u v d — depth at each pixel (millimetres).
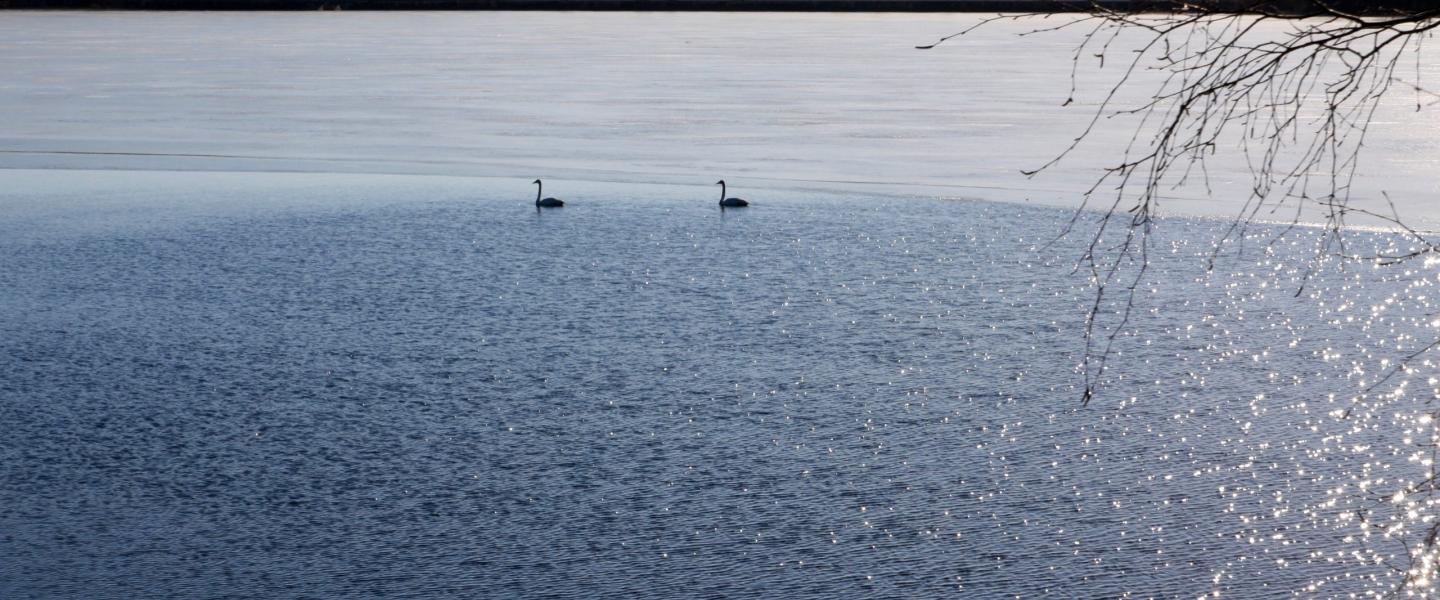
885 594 11359
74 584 11586
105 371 17484
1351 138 33750
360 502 13289
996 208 27000
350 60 65688
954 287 21453
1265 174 5379
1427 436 14539
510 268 23094
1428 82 46969
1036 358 17781
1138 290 20938
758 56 69188
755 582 11586
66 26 96562
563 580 11641
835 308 20391
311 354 18297
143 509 13117
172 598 11359
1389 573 11453
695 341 18766
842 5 143125
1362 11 4711
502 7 142750
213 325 19688
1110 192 28094
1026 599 11258
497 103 45875
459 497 13398
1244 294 20531
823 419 15539
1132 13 4707
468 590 11484
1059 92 48281
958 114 41719
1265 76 4918
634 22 112062
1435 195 26469
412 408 16062
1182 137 34500
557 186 30250
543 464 14250
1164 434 14875
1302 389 16266
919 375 17141
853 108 43688
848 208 27344
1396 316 19188
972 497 13266
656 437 15023
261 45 77125
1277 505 12883
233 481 13797
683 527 12680
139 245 24703
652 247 24453
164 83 52938
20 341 18812
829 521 12750
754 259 23484
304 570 11859
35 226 26203
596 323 19719
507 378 17203
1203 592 11328
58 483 13719
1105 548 12133
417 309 20594
